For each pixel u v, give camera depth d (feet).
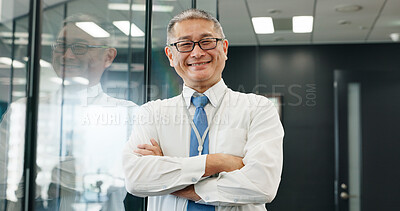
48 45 5.79
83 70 5.99
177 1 6.79
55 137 5.82
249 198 4.25
